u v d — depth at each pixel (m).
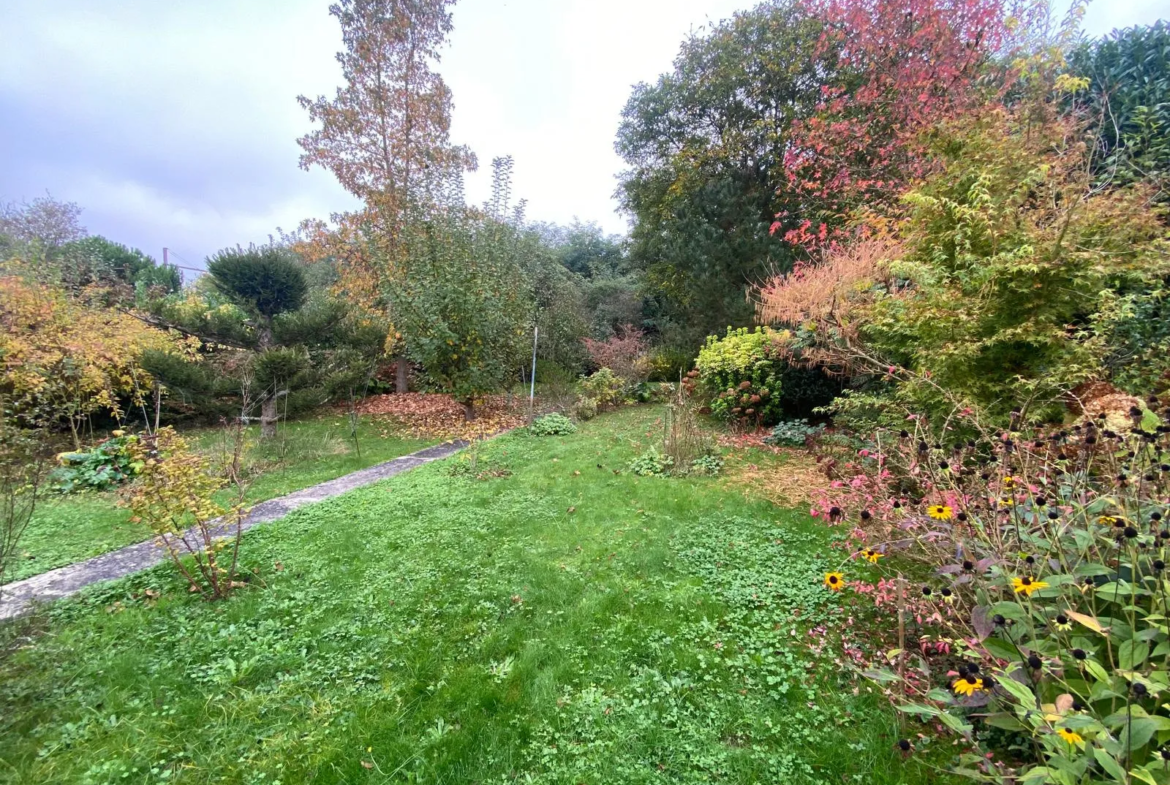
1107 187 4.50
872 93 7.99
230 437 6.78
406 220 13.02
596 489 5.69
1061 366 3.52
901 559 3.38
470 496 5.62
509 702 2.43
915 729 2.15
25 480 3.84
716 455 6.63
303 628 3.12
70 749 2.20
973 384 3.97
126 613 3.31
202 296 13.72
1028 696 1.49
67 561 4.31
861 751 2.06
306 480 6.78
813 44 12.34
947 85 6.83
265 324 10.77
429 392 14.45
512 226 12.84
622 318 19.28
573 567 3.81
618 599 3.31
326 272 20.42
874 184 7.38
